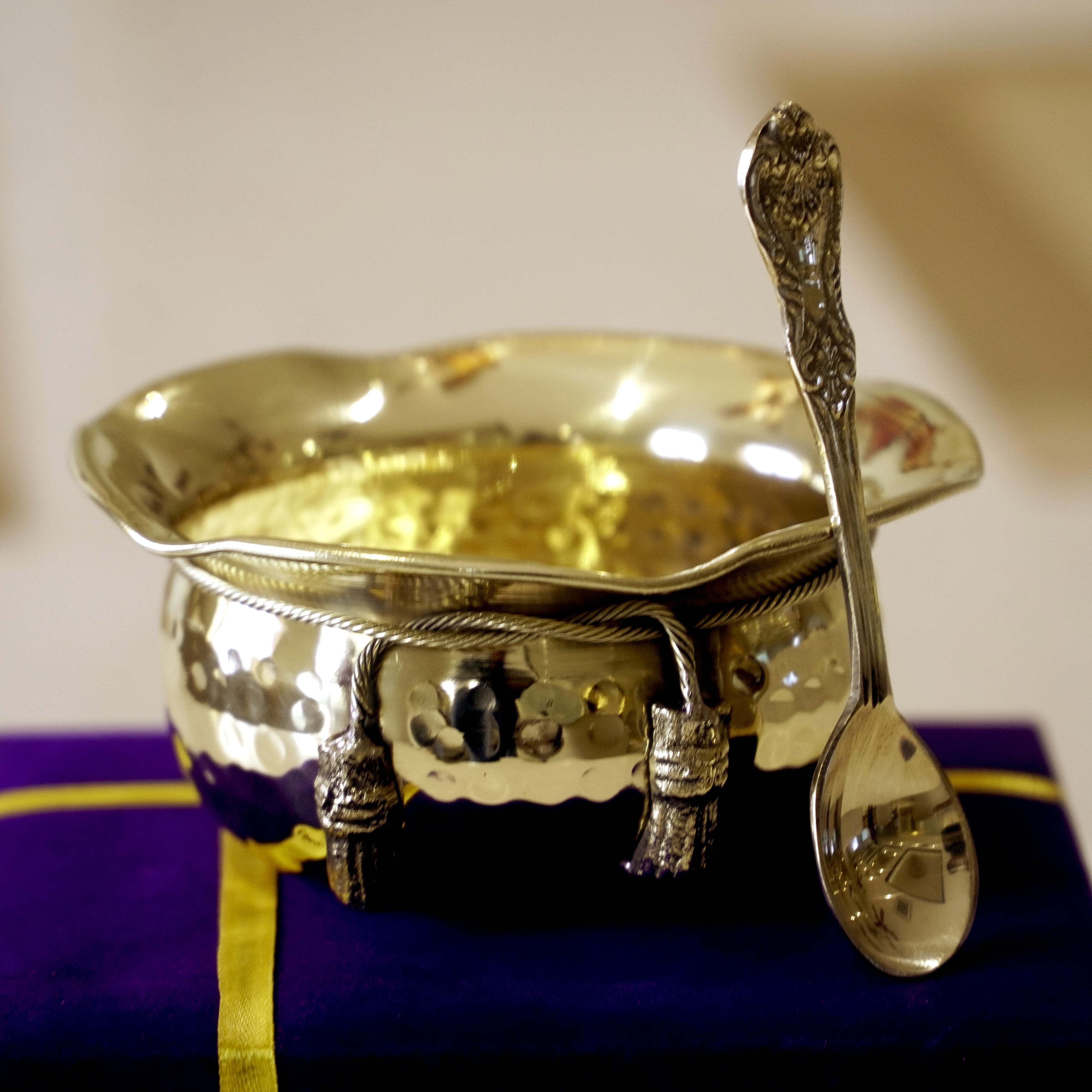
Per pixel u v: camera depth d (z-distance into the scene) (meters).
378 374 0.55
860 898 0.46
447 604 0.44
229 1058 0.45
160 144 0.91
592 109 0.92
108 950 0.47
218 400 0.52
